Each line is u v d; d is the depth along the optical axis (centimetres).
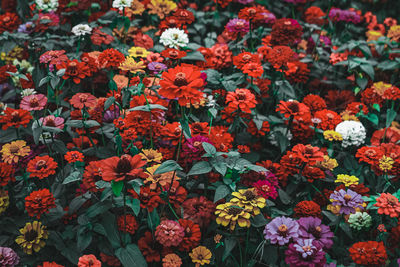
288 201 294
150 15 459
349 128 329
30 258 264
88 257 224
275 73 395
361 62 395
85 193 265
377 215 288
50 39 416
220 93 343
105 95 380
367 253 241
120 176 206
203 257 253
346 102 408
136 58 336
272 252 264
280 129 367
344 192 269
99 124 284
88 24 391
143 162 215
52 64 317
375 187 322
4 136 304
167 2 427
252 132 345
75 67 296
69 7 441
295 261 229
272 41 397
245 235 272
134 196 253
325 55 472
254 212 243
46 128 260
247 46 430
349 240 304
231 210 245
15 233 266
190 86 224
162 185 253
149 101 273
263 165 314
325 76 454
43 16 412
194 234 257
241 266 260
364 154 303
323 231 254
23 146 274
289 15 566
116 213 250
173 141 281
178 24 387
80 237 242
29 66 412
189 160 279
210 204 275
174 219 276
